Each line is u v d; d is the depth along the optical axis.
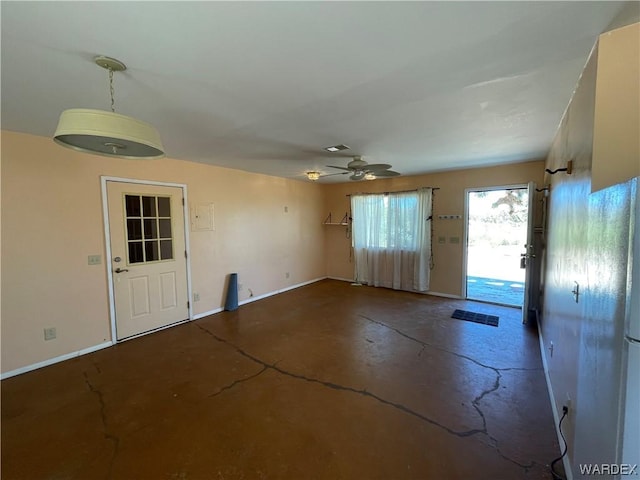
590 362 1.25
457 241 5.03
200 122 2.44
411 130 2.69
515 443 1.83
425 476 1.61
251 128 2.60
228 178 4.62
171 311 3.91
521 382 2.51
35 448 1.82
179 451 1.80
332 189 6.67
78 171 3.04
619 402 0.89
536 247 3.86
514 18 1.20
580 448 1.37
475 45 1.39
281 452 1.78
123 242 3.41
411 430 1.95
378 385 2.48
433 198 5.23
